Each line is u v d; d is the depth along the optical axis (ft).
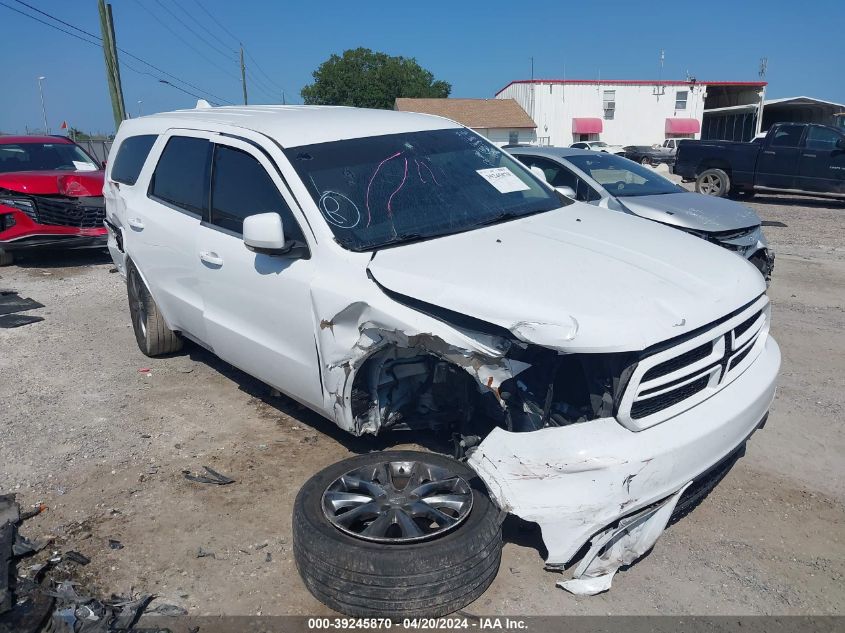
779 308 23.68
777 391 16.66
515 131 169.07
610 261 11.02
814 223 44.47
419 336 10.02
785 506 12.03
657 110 172.45
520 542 11.09
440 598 9.16
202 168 15.03
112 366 19.04
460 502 9.98
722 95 180.75
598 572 9.50
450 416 11.64
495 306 9.71
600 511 8.93
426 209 12.82
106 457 14.07
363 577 9.02
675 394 9.84
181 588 10.23
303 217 12.14
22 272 31.68
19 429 15.38
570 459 8.96
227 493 12.65
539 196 14.70
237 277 13.48
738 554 10.78
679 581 10.19
